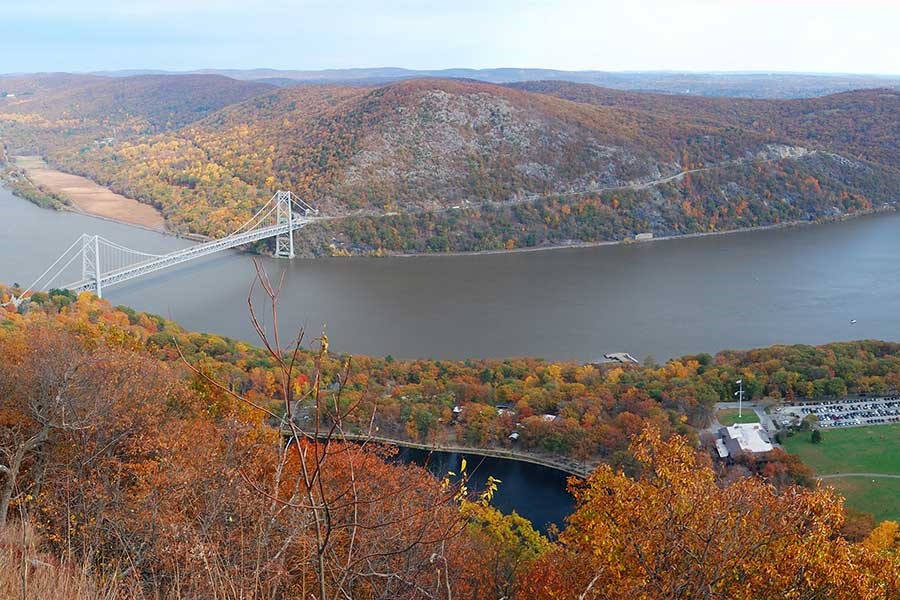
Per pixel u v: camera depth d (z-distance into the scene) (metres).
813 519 9.49
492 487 8.15
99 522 8.87
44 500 10.22
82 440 12.14
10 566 5.84
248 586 5.89
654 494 9.71
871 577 9.14
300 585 6.40
